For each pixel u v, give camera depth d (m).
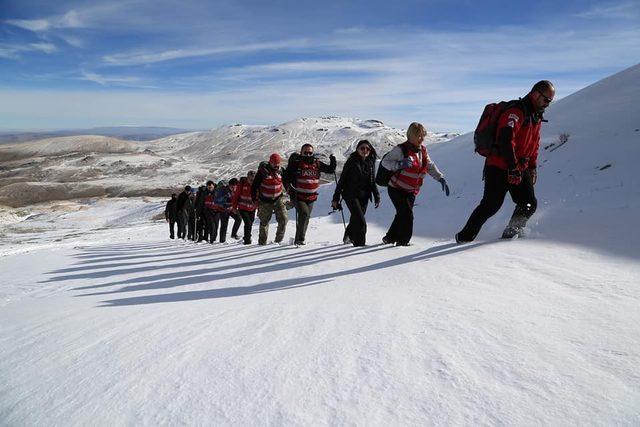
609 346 1.61
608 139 10.43
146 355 1.75
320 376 1.47
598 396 1.25
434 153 23.81
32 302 3.79
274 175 8.73
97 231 35.75
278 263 4.89
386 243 5.98
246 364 1.59
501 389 1.32
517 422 1.15
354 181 6.34
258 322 2.16
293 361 1.61
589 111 14.88
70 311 2.88
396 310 2.27
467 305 2.28
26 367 1.71
